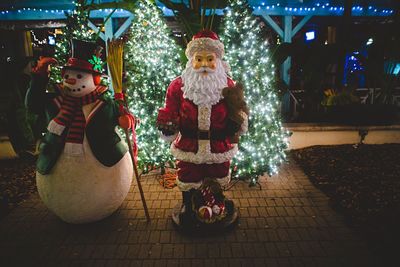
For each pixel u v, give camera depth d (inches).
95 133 135.3
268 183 192.7
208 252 131.3
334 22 339.9
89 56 133.6
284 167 215.5
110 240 139.8
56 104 137.7
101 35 289.9
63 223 153.3
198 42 128.9
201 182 144.2
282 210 162.2
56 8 282.8
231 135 136.9
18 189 188.4
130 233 144.4
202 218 139.7
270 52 217.2
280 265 123.4
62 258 129.0
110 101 140.6
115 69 138.6
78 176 134.4
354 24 320.5
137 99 195.8
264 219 154.6
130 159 154.6
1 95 236.2
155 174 204.8
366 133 244.7
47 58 135.6
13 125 219.3
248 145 183.6
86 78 132.8
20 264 125.9
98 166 137.2
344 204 164.4
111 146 140.4
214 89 129.7
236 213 151.3
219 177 144.5
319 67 278.4
